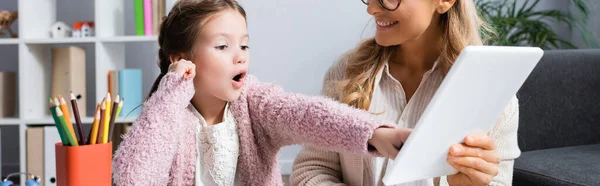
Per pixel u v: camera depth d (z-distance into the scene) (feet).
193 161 2.84
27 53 7.94
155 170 2.48
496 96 2.18
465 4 3.15
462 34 3.16
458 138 2.25
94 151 2.29
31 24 8.00
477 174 2.33
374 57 3.39
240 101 2.90
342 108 2.52
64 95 7.90
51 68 8.11
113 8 8.34
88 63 9.46
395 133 2.28
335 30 9.75
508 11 9.30
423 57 3.28
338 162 3.47
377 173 3.27
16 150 9.59
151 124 2.47
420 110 3.22
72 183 2.26
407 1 2.87
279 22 9.73
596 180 4.47
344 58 3.63
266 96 2.85
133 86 8.00
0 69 9.42
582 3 9.09
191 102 2.94
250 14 9.70
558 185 4.62
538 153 5.48
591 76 6.19
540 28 9.07
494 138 3.31
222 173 2.90
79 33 8.03
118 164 2.46
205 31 2.64
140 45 9.55
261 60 9.76
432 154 2.18
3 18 8.21
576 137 6.11
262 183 2.98
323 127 2.50
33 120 7.84
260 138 2.93
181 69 2.56
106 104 2.37
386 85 3.36
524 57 2.05
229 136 2.90
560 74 6.06
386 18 2.93
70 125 2.34
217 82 2.68
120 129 8.06
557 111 6.04
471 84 1.95
